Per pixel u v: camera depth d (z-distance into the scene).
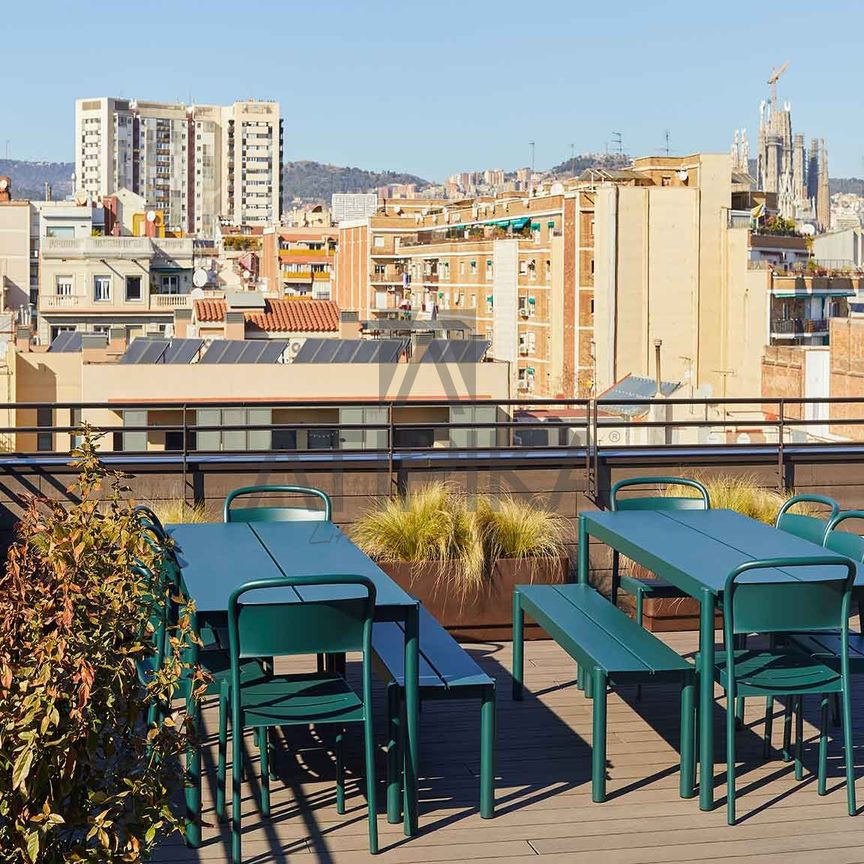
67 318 60.12
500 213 76.50
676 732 5.35
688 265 65.81
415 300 85.00
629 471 7.82
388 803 4.38
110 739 2.91
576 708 5.68
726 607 4.47
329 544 5.24
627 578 6.43
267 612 4.10
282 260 99.25
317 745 5.12
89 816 2.80
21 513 7.24
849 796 4.47
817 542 5.68
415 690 4.31
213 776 4.78
